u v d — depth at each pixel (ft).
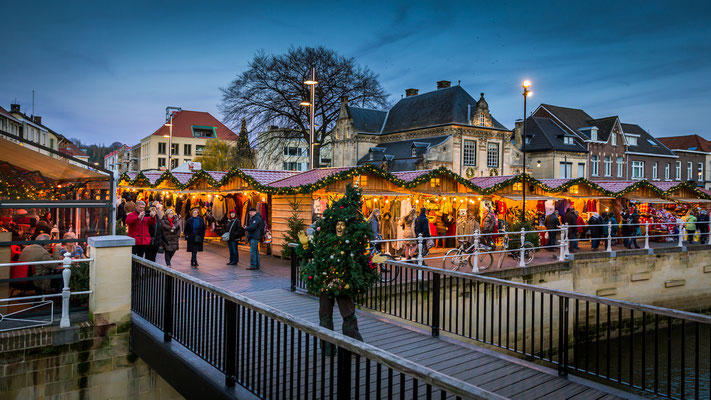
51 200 26.50
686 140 212.43
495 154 166.71
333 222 20.65
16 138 24.36
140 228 36.78
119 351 24.90
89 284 27.02
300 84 131.03
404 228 55.52
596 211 78.69
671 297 61.46
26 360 22.36
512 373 19.40
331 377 13.19
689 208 90.94
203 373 18.22
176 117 303.27
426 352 21.89
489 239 52.11
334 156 186.91
